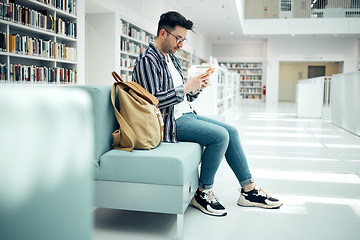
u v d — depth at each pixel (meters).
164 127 1.88
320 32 14.23
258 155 3.65
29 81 4.36
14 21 4.04
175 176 1.52
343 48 16.00
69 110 0.52
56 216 0.49
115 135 1.66
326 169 3.02
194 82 1.79
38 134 0.46
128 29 7.14
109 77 6.55
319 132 5.57
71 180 0.52
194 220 1.82
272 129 5.91
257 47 17.12
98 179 1.62
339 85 6.36
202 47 15.74
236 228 1.71
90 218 0.57
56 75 4.88
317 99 8.07
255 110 10.62
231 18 11.90
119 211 1.94
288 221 1.81
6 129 0.43
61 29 4.96
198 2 9.77
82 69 5.54
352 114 5.49
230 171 2.93
